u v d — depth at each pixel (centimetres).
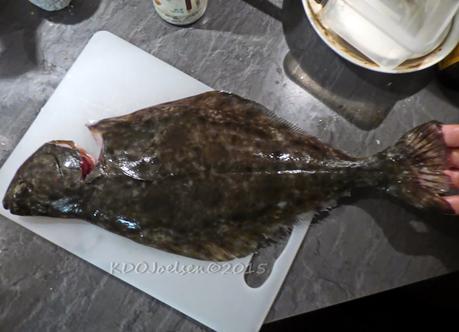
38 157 56
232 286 58
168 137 54
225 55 63
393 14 53
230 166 53
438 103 62
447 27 56
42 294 57
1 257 58
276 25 64
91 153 60
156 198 53
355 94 63
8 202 56
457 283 66
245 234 56
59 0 61
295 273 58
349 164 54
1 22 63
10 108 62
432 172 54
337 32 58
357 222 59
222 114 56
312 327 67
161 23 64
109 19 64
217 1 64
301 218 57
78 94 61
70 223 58
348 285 58
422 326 67
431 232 59
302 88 63
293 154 54
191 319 57
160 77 62
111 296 58
